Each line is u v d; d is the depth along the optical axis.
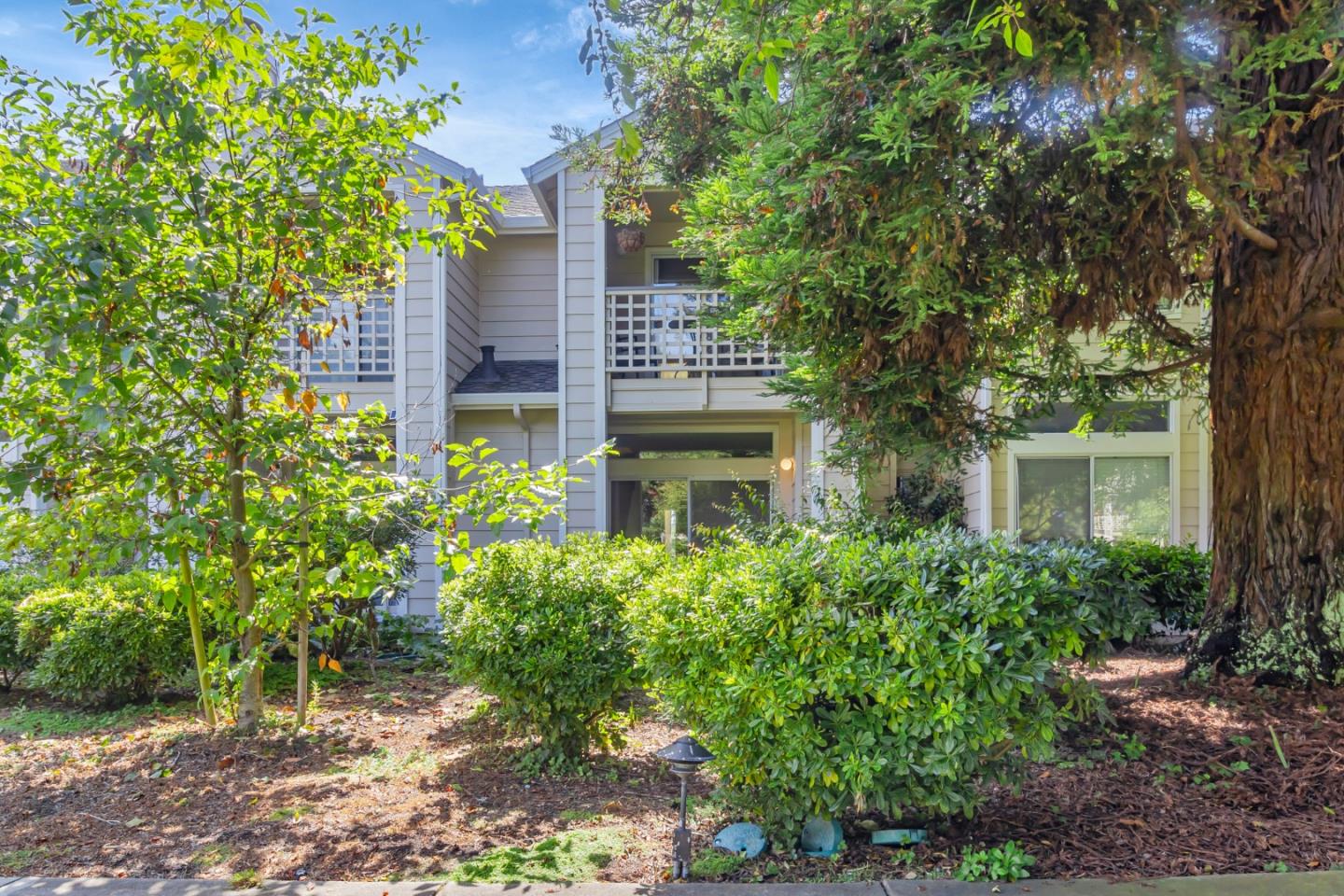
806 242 5.12
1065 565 3.50
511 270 12.65
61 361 4.13
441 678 8.03
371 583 5.18
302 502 5.14
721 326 8.38
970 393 7.84
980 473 10.19
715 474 11.73
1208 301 7.97
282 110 4.98
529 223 12.17
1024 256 5.43
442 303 10.74
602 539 6.55
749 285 5.75
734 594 3.66
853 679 3.36
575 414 10.67
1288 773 4.19
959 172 4.70
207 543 4.89
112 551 4.56
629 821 4.12
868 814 3.93
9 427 4.64
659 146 9.41
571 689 4.78
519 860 3.62
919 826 3.78
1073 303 5.75
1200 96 4.56
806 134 4.78
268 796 4.54
